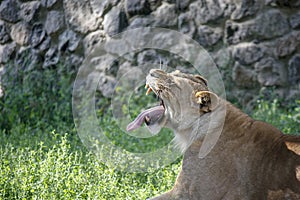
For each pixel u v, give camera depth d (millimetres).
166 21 14516
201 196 7371
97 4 14906
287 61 13875
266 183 7070
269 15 13867
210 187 7324
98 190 8406
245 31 14008
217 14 14188
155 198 7570
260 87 14008
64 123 12961
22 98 14289
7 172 8992
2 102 15141
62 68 15062
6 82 15344
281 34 13852
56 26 15352
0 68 15812
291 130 11453
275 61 13914
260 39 13945
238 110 7672
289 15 13820
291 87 13844
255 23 13922
